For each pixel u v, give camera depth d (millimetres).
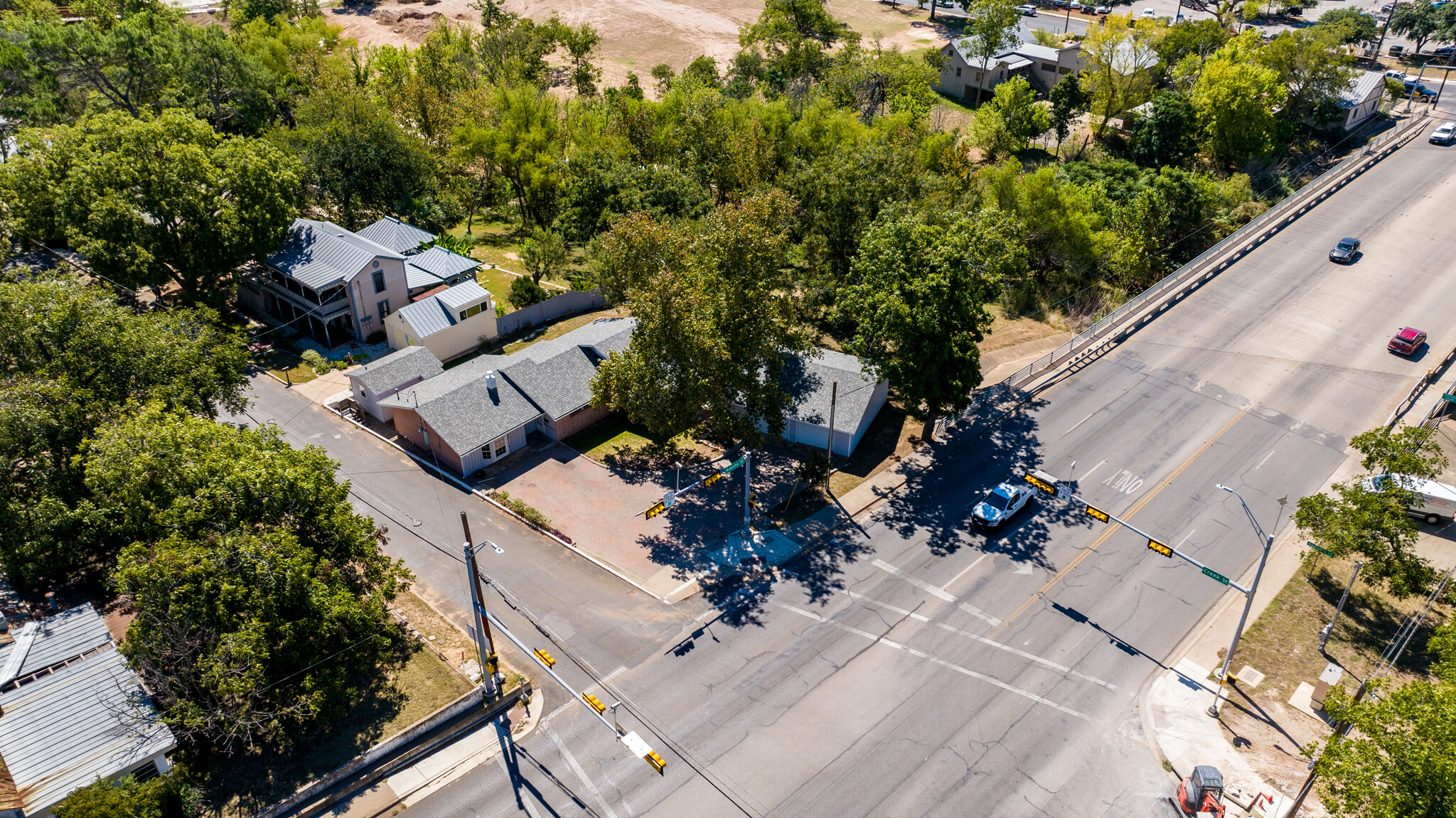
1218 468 55875
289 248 70000
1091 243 79562
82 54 92125
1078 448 57969
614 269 64188
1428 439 48531
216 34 98375
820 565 48438
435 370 61281
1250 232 85250
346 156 87688
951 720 39438
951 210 71438
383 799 35875
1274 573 47812
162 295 72750
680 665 42062
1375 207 89500
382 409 59438
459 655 42188
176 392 46500
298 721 36781
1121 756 37969
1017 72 126125
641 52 157500
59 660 37781
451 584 46656
